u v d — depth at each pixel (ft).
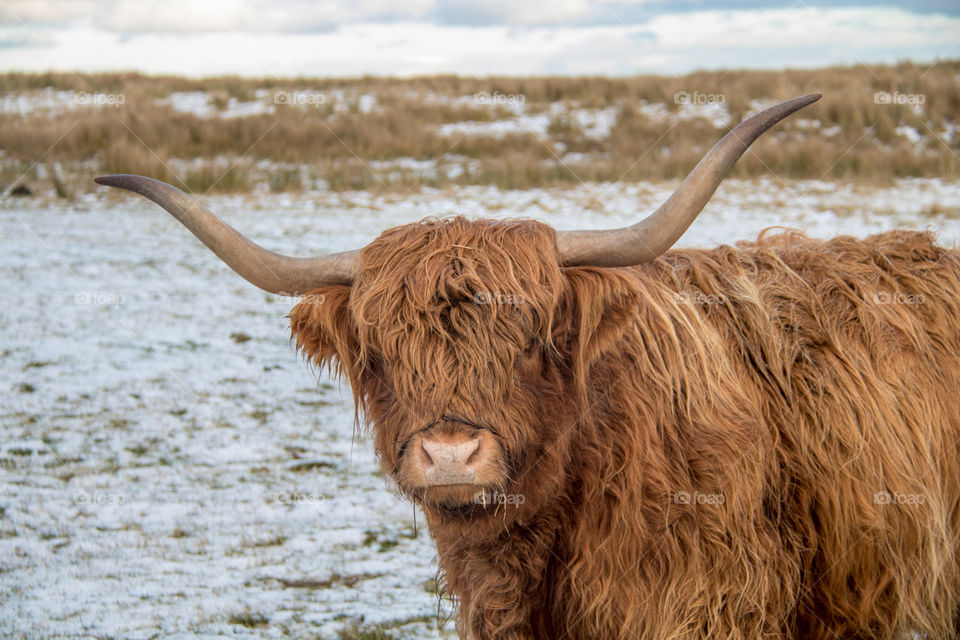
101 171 62.08
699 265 11.98
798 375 11.21
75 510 18.78
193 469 20.90
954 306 12.06
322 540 17.62
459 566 10.81
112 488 19.83
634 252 10.18
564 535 10.31
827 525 10.84
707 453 10.23
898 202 47.21
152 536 17.69
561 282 9.96
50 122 73.00
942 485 11.49
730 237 38.75
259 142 68.95
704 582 9.98
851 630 11.12
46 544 17.31
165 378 26.86
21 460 21.17
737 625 10.11
